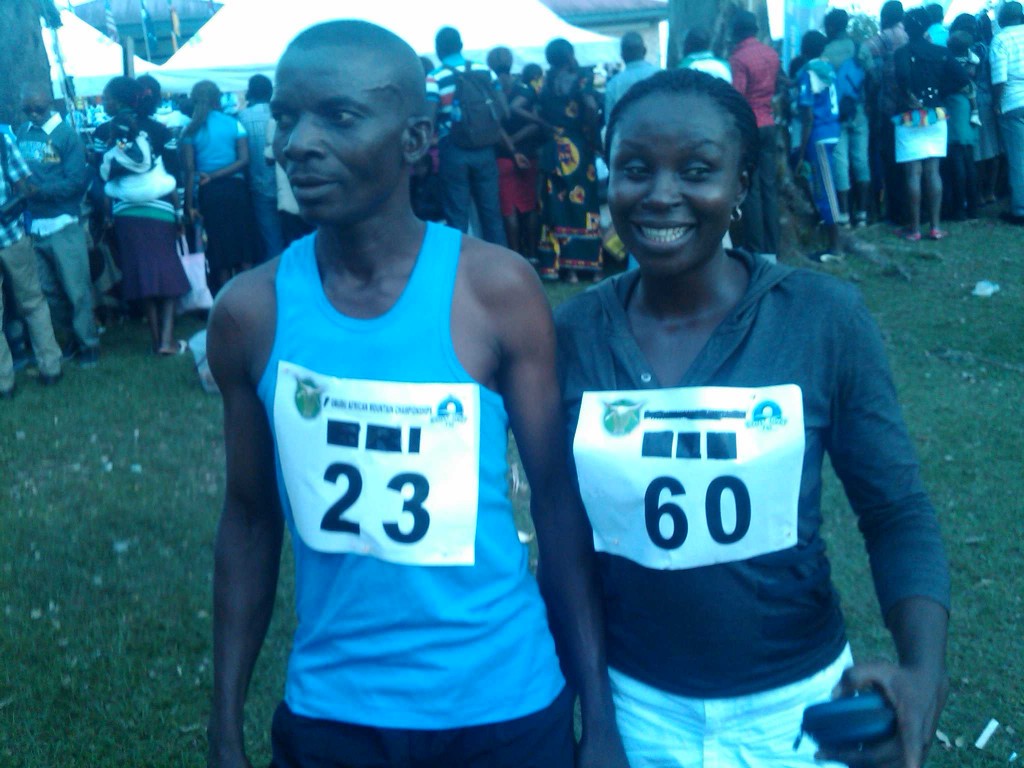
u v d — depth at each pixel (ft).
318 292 5.52
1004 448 16.57
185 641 11.90
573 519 5.92
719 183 5.48
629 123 5.54
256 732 10.43
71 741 10.28
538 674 5.67
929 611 5.17
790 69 32.19
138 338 26.63
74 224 23.30
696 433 5.50
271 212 28.43
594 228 29.68
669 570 5.56
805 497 5.58
